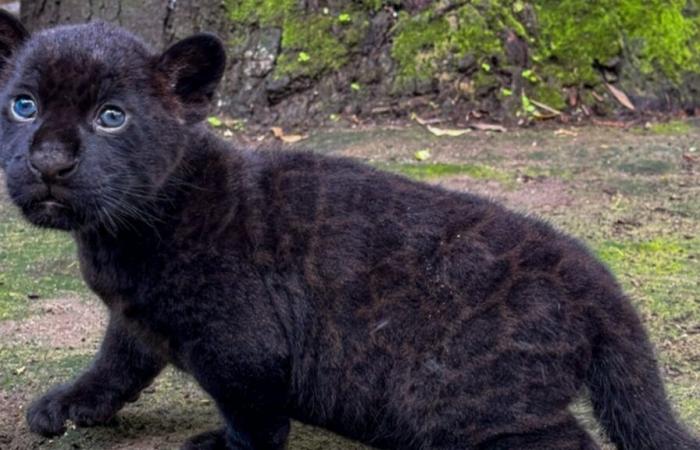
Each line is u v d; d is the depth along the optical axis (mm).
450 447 4758
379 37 11188
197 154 5016
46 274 7656
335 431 5047
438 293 4758
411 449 4875
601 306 4758
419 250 4832
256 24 11188
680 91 11227
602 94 11125
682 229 8359
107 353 5594
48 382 6055
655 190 9164
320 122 10922
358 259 4848
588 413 5117
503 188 9164
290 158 5172
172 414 5770
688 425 5406
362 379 4855
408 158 9922
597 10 11266
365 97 11078
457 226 4891
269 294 4844
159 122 4918
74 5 11172
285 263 4871
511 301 4695
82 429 5613
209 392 4961
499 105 10938
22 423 5688
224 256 4832
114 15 11047
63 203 4703
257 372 4840
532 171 9586
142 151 4836
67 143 4656
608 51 11156
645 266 7613
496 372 4664
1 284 7445
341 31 11172
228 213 4902
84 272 5137
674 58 11281
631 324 4809
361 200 4969
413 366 4750
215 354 4852
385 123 10891
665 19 11328
